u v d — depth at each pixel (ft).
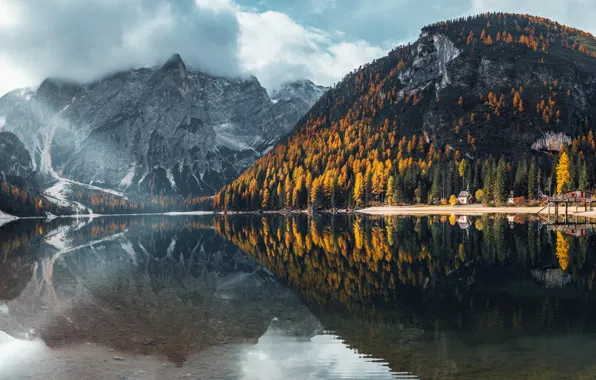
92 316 70.38
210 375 46.19
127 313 72.23
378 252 143.54
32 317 69.92
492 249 143.33
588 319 64.39
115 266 128.67
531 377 43.98
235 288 92.53
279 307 75.15
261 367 47.85
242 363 49.37
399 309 72.18
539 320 64.34
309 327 62.69
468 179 506.48
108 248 184.65
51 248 186.70
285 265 124.98
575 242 159.74
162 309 74.74
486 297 79.41
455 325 62.59
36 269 123.54
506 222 277.44
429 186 544.21
